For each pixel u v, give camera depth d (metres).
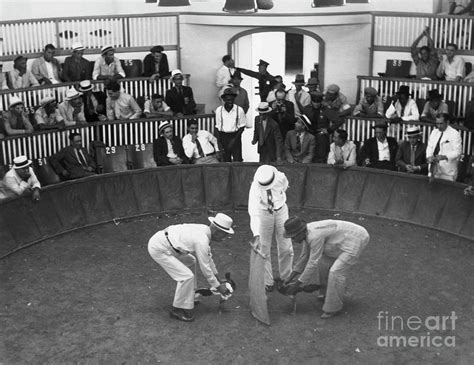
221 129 13.53
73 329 8.64
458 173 12.71
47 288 9.68
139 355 8.09
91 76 14.66
